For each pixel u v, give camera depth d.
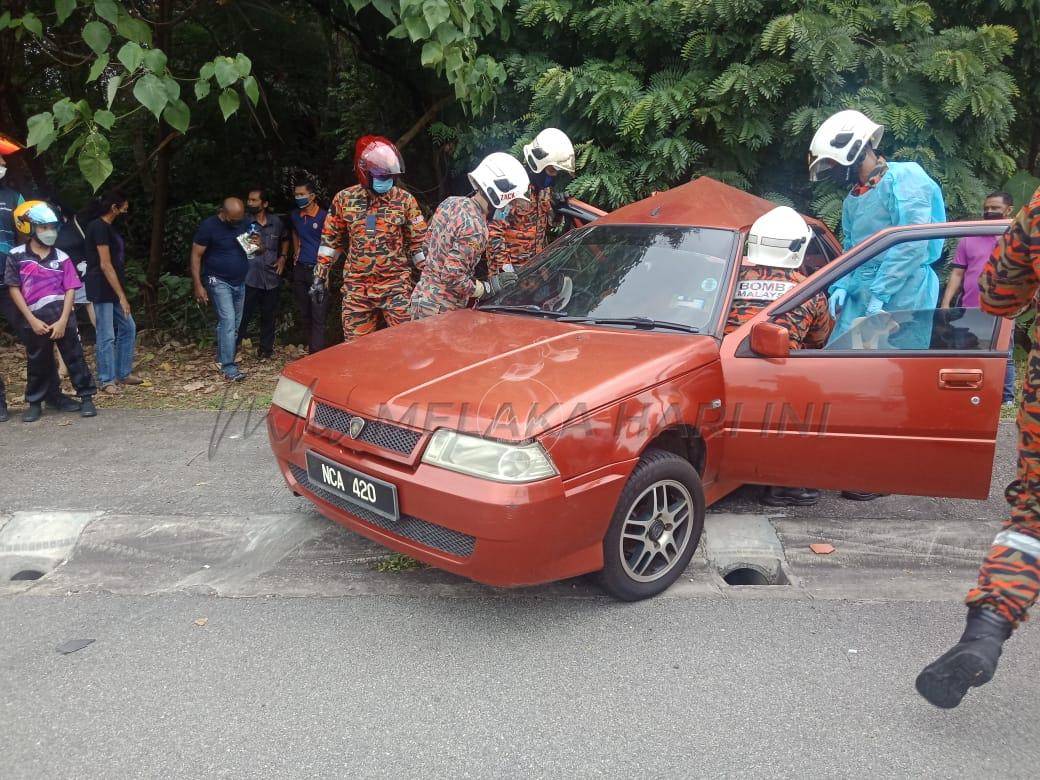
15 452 5.10
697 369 3.46
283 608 3.39
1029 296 2.57
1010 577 2.37
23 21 5.83
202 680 2.87
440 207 4.74
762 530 4.01
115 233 6.70
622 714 2.68
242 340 8.66
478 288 4.71
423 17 5.70
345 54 10.48
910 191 4.33
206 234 6.80
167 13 8.23
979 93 6.34
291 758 2.46
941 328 3.54
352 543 3.90
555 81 6.65
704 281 3.95
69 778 2.38
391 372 3.38
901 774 2.40
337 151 11.11
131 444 5.27
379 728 2.60
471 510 2.85
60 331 5.59
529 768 2.42
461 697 2.77
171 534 3.94
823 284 3.70
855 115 4.46
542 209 6.18
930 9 6.57
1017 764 2.45
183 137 10.61
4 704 2.72
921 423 3.47
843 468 3.60
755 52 6.39
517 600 3.45
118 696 2.77
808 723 2.64
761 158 7.01
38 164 9.38
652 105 6.49
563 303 4.17
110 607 3.40
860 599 3.52
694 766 2.43
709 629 3.23
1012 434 5.38
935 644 3.13
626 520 3.22
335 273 10.62
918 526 4.04
